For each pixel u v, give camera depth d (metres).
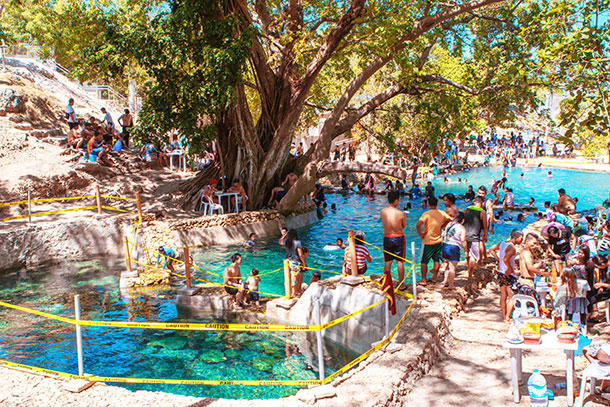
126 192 21.55
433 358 7.56
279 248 17.88
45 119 27.19
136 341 10.20
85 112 30.73
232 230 18.97
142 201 20.92
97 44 19.02
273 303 11.48
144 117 18.59
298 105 20.84
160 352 9.69
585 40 10.66
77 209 17.62
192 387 8.35
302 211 22.27
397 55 19.41
